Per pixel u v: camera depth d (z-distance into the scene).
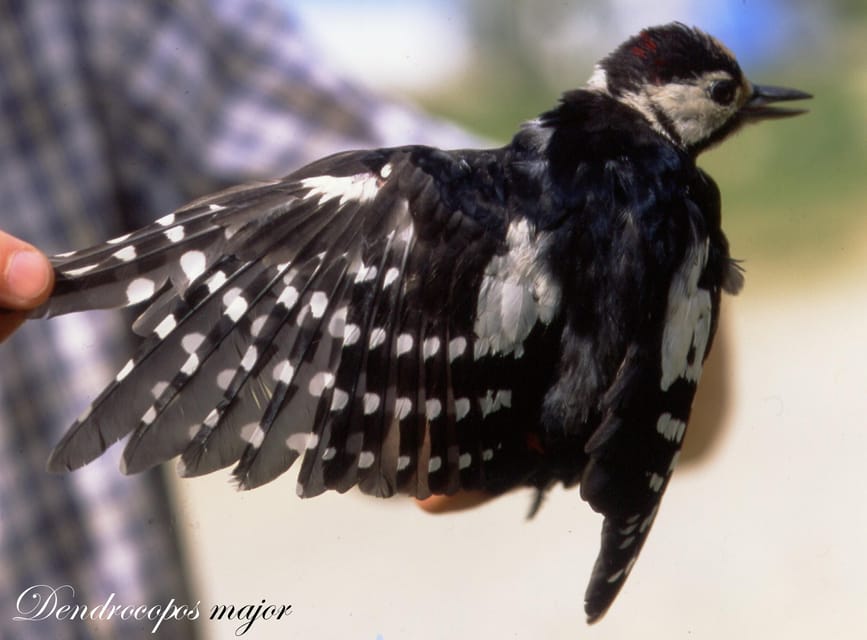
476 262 3.10
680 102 3.17
